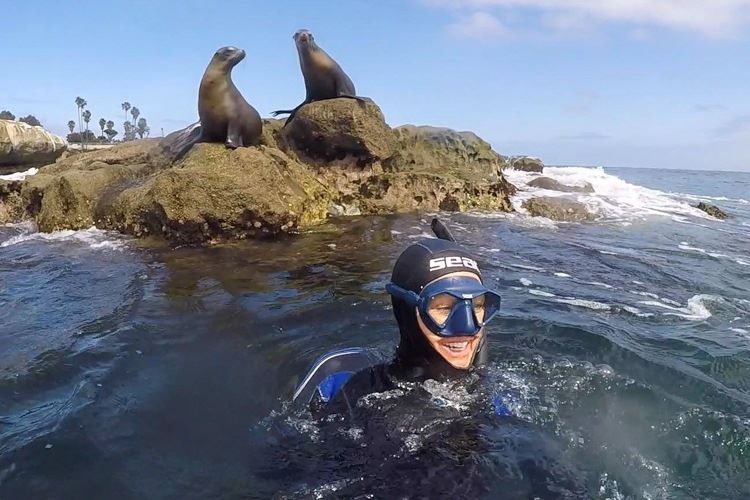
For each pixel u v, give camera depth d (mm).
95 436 3012
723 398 3494
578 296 6008
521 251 8484
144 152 12477
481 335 2895
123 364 4082
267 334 4762
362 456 2430
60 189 9969
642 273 7363
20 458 2779
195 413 3311
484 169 14797
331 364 3219
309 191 10680
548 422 2863
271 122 14008
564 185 17766
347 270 6957
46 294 5996
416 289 2693
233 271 6902
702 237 10969
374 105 12711
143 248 8297
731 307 5820
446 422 2605
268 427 2969
